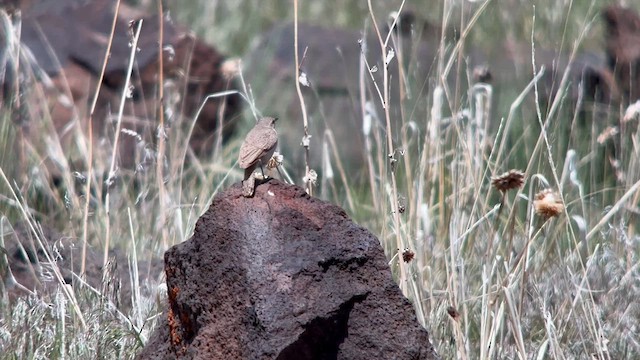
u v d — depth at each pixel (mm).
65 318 10117
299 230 7910
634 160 13602
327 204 8109
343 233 7977
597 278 11703
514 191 13852
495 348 10070
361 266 7910
